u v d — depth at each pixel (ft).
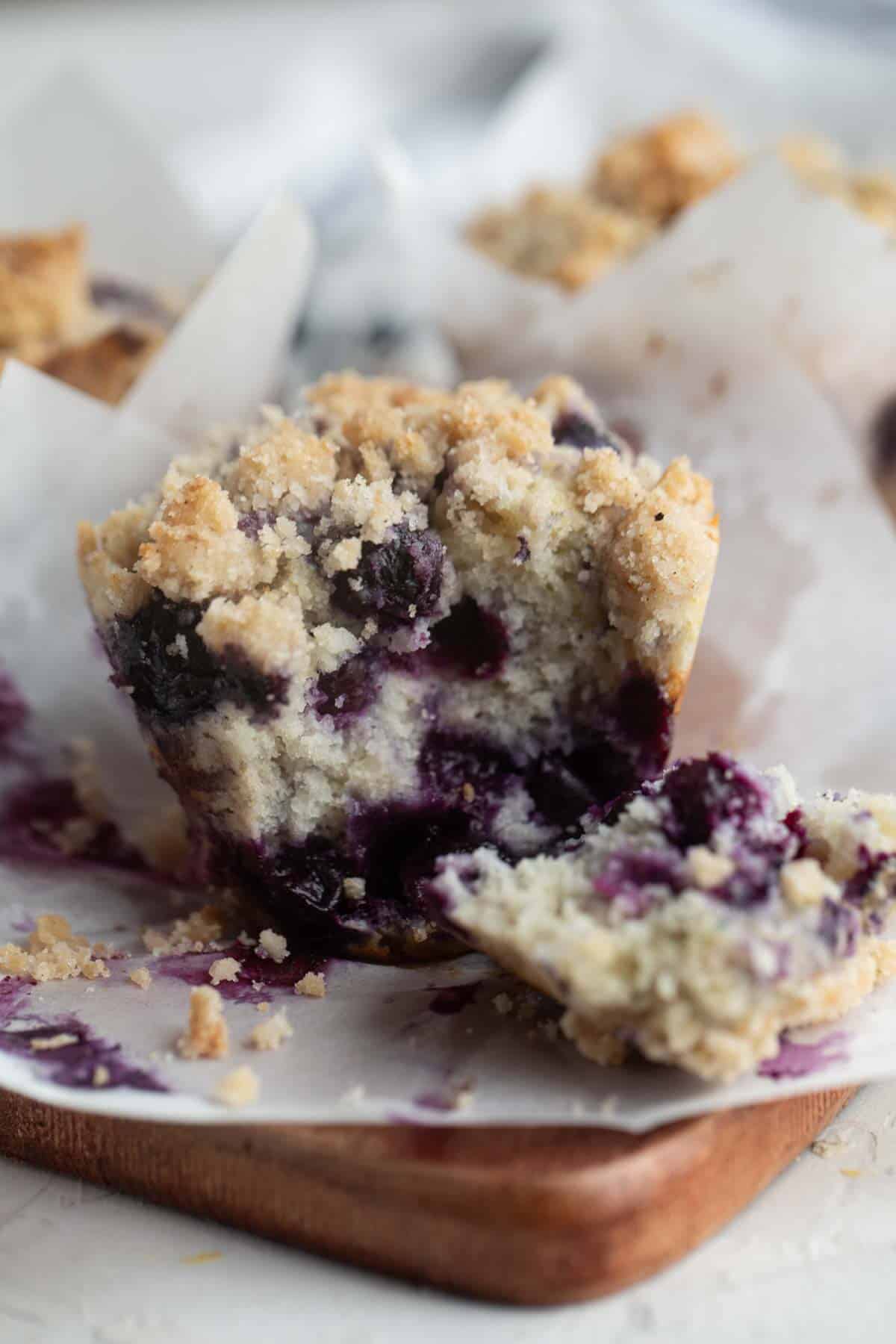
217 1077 0.82
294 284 1.12
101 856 1.02
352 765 0.93
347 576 0.91
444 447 0.94
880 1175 0.83
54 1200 0.84
